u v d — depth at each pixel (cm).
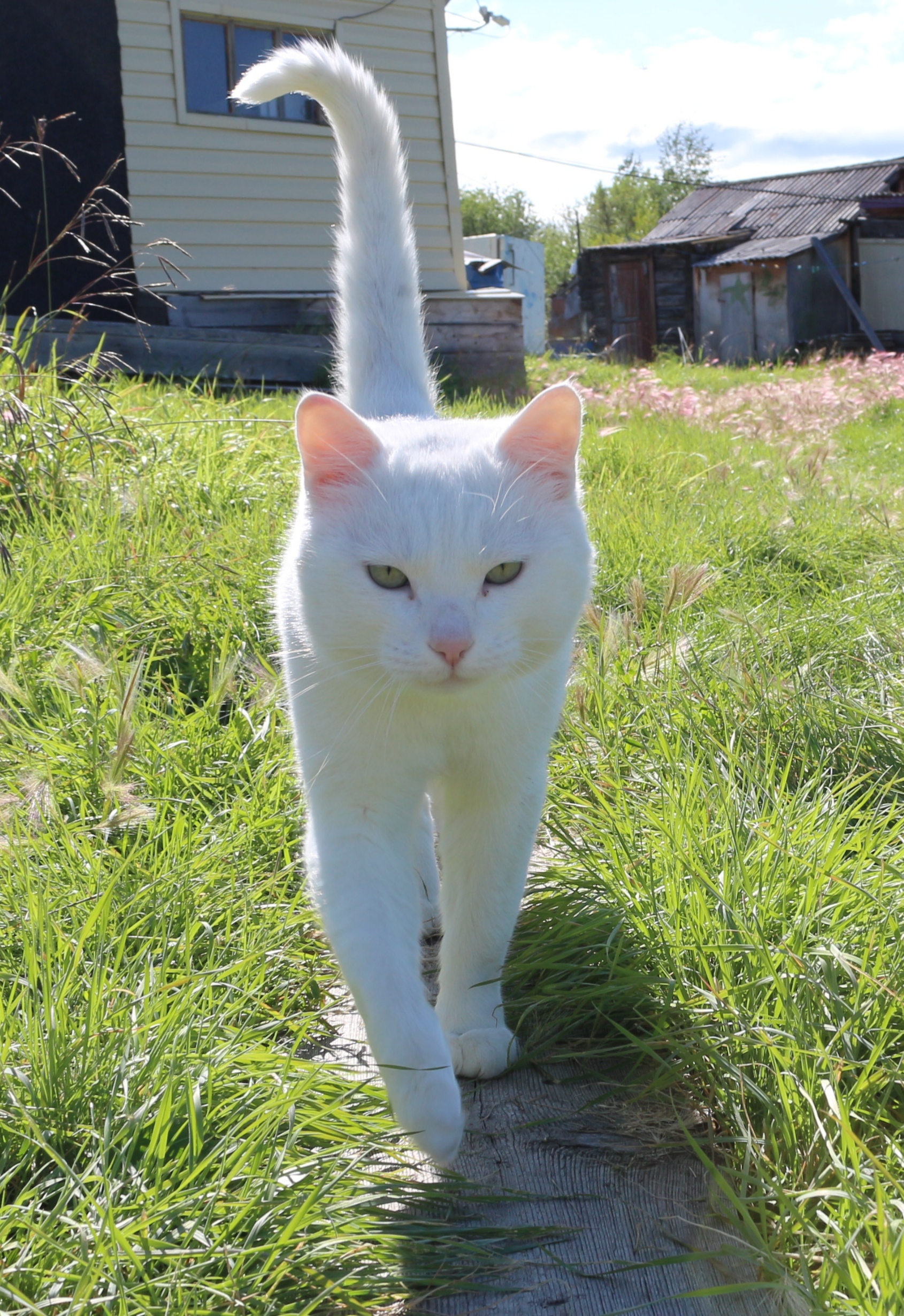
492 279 527
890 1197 65
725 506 152
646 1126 72
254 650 106
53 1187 66
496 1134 73
